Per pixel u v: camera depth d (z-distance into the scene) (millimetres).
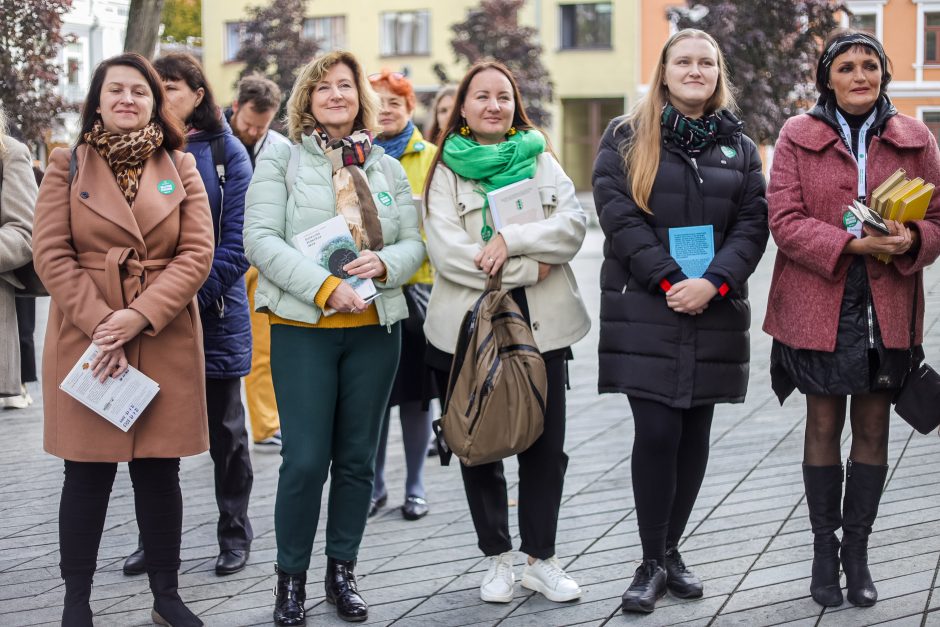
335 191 3941
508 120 4113
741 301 3947
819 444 3945
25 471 6105
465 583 4230
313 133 3973
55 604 4074
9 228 4082
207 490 5664
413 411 5121
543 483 4039
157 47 8242
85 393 3514
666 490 3896
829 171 3826
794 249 3783
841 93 3832
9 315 4195
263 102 5656
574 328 4062
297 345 3863
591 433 6691
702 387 3867
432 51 35125
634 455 3949
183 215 3721
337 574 3977
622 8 34094
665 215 3877
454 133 4172
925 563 4117
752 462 5695
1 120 4219
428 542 4750
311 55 29641
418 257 4020
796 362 3902
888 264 3787
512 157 4047
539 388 3836
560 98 35000
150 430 3621
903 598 3824
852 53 3785
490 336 3859
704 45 3869
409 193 4148
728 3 20734
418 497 5168
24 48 12461
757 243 3928
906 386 3852
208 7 35812
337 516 3998
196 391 3717
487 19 30109
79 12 12797
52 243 3566
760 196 3986
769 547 4418
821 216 3838
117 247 3602
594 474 5680
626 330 3928
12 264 4074
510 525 4902
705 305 3818
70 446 3555
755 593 3963
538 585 4086
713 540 4531
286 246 3820
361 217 3920
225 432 4406
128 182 3660
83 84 13000
